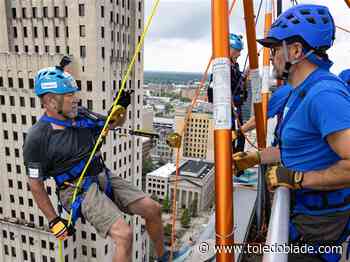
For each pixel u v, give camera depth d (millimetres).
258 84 3979
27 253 29234
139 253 33875
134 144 30953
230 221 2328
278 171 2682
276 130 3131
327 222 2848
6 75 26812
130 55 28375
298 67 2760
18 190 29219
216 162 2371
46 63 25047
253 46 3588
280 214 2209
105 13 24328
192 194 66750
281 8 5875
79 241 28094
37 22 26172
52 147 4020
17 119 27625
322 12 2648
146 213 4293
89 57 24156
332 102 2355
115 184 4398
